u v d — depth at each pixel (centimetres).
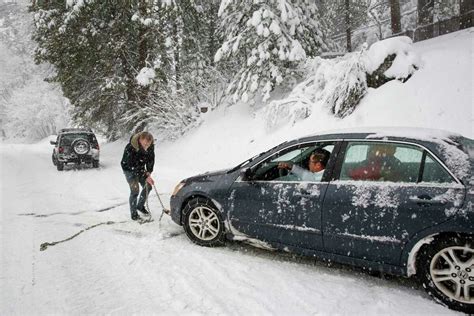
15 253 465
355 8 2219
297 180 408
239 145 1184
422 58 955
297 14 1252
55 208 708
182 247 475
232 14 1321
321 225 375
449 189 316
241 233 441
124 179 1034
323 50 1490
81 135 1341
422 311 315
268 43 1221
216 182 463
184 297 346
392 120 839
